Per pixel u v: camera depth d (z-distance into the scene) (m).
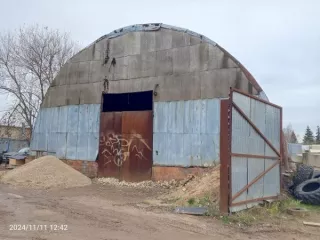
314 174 14.76
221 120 9.84
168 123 16.28
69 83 19.97
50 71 33.88
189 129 15.65
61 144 19.78
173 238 7.29
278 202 11.48
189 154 15.52
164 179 16.05
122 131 17.66
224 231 8.06
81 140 19.05
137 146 17.08
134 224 8.34
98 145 18.39
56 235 7.05
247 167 10.52
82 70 19.55
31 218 8.55
